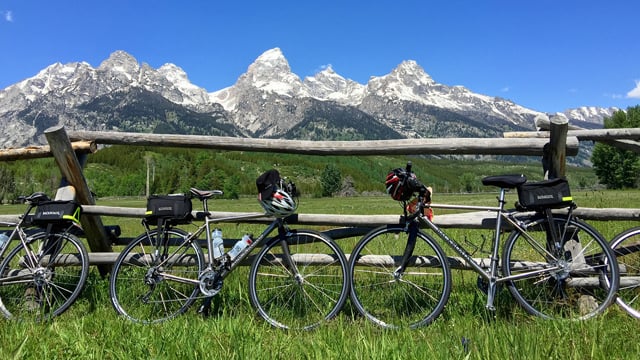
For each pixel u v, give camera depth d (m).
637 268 4.43
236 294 4.66
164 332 3.47
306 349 3.11
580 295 4.24
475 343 3.08
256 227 8.86
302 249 5.04
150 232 4.61
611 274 3.99
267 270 4.72
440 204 4.19
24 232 4.76
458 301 4.44
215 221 4.55
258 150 4.98
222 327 3.59
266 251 4.32
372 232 4.28
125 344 3.23
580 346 3.00
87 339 3.40
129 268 4.81
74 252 5.02
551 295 4.26
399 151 4.67
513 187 4.21
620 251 4.37
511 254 4.23
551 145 4.42
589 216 4.53
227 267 4.33
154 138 5.05
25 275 4.48
